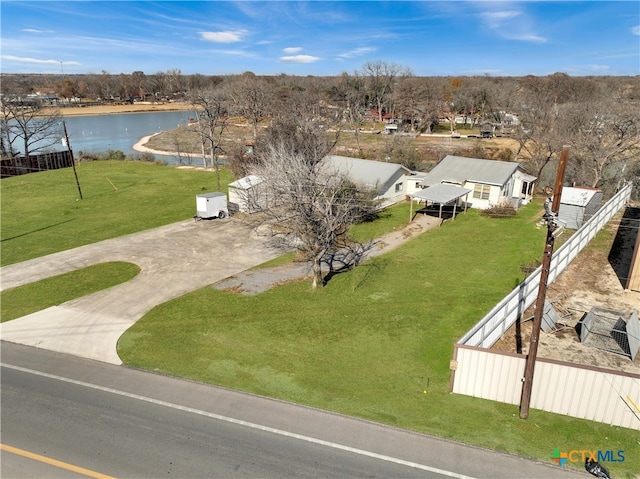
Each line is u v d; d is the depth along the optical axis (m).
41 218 28.81
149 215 29.39
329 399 11.05
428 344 13.76
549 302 15.40
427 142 64.00
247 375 12.12
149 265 20.80
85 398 11.06
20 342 14.02
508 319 14.33
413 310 16.00
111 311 16.19
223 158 55.03
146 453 9.13
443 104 86.12
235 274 19.72
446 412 10.60
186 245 23.59
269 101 69.75
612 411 10.13
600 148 33.12
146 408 10.65
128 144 69.00
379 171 32.25
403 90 85.62
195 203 32.41
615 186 33.41
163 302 16.92
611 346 13.48
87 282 18.86
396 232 26.12
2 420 10.19
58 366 12.62
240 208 29.61
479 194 30.80
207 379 11.91
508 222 27.72
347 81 95.81
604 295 17.08
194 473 8.59
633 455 9.23
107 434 9.72
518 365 10.67
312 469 8.69
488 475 8.59
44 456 9.06
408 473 8.61
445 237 24.97
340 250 23.02
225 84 101.81
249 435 9.68
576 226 26.50
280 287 18.25
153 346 13.72
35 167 45.12
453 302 16.62
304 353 13.28
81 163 49.75
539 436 9.77
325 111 73.50
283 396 11.16
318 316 15.63
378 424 10.10
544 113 42.19
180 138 72.06
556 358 12.88
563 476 8.62
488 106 78.06
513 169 30.84
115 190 36.69
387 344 13.77
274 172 19.58
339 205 18.47
